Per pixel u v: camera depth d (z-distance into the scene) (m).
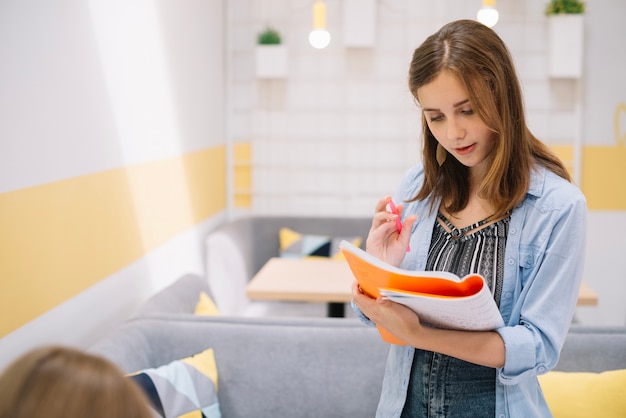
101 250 2.56
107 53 2.60
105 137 2.59
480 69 1.21
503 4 4.16
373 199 4.44
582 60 4.18
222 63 4.34
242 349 2.23
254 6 4.32
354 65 4.32
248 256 4.13
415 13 4.23
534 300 1.23
